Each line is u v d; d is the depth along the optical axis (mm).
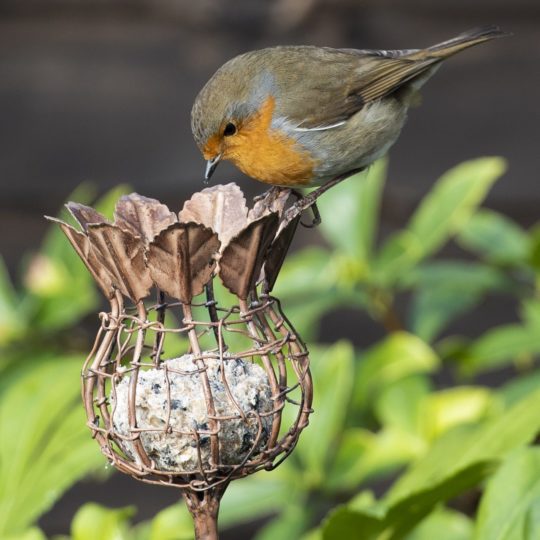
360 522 4719
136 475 4098
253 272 3957
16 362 6891
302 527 6051
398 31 9758
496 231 7305
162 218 4441
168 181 9648
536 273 6934
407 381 6402
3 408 5605
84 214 4223
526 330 6707
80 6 9875
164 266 3877
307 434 6035
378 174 6898
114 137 9758
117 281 3996
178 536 5293
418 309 7148
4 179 9734
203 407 4023
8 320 7145
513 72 9695
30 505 5109
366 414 6691
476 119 9633
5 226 9828
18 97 9875
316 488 6082
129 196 4488
